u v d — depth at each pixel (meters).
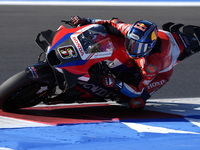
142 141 12.07
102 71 15.29
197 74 28.94
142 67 15.92
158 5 88.56
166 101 20.42
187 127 14.26
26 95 15.37
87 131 13.12
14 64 29.89
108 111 17.39
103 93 16.20
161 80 17.64
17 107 16.14
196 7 85.19
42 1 97.62
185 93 23.47
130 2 98.00
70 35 15.00
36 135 12.33
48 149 10.88
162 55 16.86
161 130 13.62
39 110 16.95
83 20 17.11
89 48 14.82
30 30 47.38
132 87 16.05
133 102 16.64
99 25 15.77
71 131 13.01
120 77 16.52
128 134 12.90
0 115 15.34
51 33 15.57
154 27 15.73
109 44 15.45
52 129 13.20
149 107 18.69
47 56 14.39
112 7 80.38
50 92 15.90
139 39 15.19
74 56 14.44
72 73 14.30
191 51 19.00
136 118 15.94
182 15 67.69
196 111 17.77
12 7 75.56
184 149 11.36
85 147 11.19
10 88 14.91
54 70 14.44
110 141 11.94
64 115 16.06
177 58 18.48
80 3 90.50
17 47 37.06
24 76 14.80
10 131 12.73
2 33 44.91
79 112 16.92
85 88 15.41
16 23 52.94
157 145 11.66
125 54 16.12
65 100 16.03
